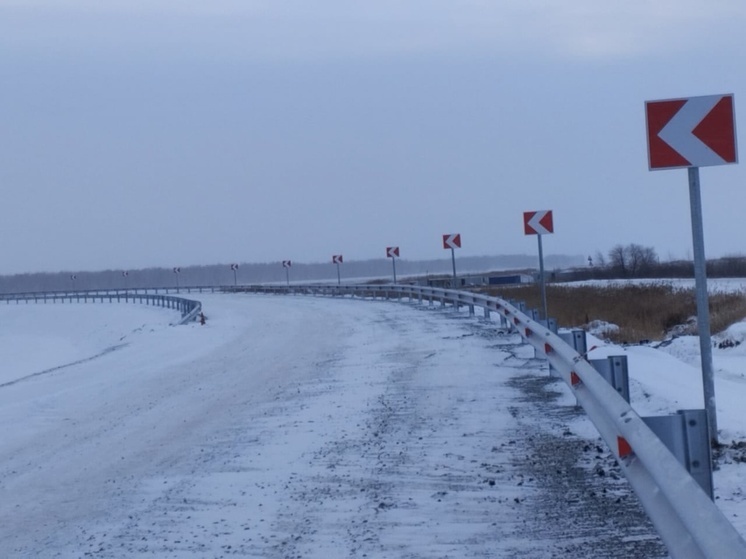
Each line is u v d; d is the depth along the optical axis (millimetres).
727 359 18203
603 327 24484
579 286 45438
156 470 10297
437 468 9500
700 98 8555
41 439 12984
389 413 12953
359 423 12328
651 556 6445
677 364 15141
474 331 25125
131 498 9062
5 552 7484
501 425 11562
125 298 81500
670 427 5926
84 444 12289
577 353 10273
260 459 10477
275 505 8430
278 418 13219
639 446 5789
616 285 42562
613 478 8664
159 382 18891
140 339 34094
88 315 70500
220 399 15664
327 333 28969
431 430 11508
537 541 6965
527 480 8812
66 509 8828
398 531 7402
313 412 13508
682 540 4797
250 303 58938
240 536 7512
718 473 8055
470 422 11875
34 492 9648
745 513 6938
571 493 8250
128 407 15531
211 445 11547
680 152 8562
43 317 75750
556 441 10430
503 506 7980
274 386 16844
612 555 6527
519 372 16203
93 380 20547
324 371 18609
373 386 15797
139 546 7395
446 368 17500
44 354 49969
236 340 29281
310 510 8188
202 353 25359
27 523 8398
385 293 52750
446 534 7266
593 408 8594
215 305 59375
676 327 24812
